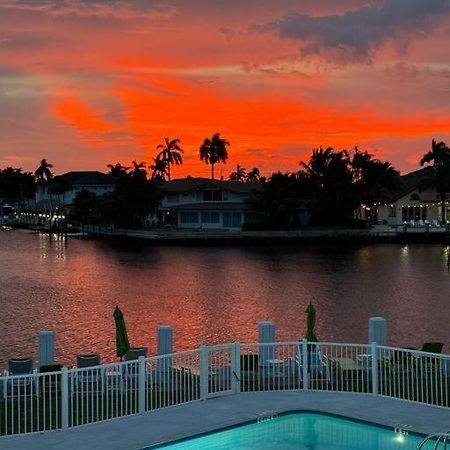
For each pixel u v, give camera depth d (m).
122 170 133.50
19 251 98.44
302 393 16.78
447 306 46.19
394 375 17.30
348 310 44.66
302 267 73.25
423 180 121.00
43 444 13.25
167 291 55.03
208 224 117.00
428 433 13.66
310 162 118.25
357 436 14.14
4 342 33.88
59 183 168.75
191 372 18.28
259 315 42.91
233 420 14.61
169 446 13.41
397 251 94.25
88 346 32.84
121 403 15.81
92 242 116.56
